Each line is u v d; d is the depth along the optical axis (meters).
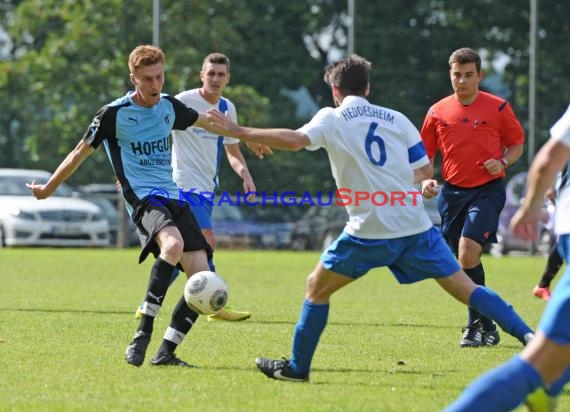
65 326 24.30
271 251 64.94
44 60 77.00
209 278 18.72
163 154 19.75
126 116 19.38
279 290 35.59
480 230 23.14
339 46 77.94
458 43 73.00
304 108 75.44
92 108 76.31
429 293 35.72
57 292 33.41
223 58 26.00
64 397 15.52
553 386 12.04
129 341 21.83
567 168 13.37
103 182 75.50
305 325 16.98
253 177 68.56
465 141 23.84
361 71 16.95
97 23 75.75
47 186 19.56
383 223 16.41
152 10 75.56
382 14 75.88
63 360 19.12
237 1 76.19
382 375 18.03
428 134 24.59
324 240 66.62
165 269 18.47
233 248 66.38
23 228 60.06
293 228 67.00
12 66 77.12
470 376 17.98
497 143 23.89
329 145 16.44
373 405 15.17
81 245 61.72
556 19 71.62
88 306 29.06
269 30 76.31
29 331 23.30
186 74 73.56
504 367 11.83
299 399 15.59
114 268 45.00
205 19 75.88
